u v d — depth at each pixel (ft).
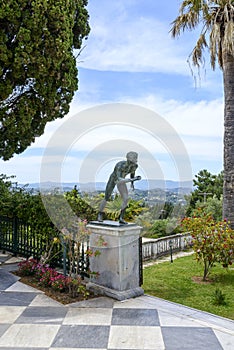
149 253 30.19
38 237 21.84
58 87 25.90
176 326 12.73
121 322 13.07
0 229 27.37
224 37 30.40
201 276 23.93
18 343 11.22
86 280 18.53
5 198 26.50
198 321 13.25
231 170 30.63
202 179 60.70
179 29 33.86
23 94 25.43
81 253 18.38
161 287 21.21
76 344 11.18
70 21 24.72
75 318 13.46
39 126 27.89
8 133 26.27
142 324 12.89
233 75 30.91
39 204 21.27
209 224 23.31
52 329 12.36
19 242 25.14
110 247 16.20
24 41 22.18
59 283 16.74
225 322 13.24
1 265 22.86
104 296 16.15
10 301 15.52
